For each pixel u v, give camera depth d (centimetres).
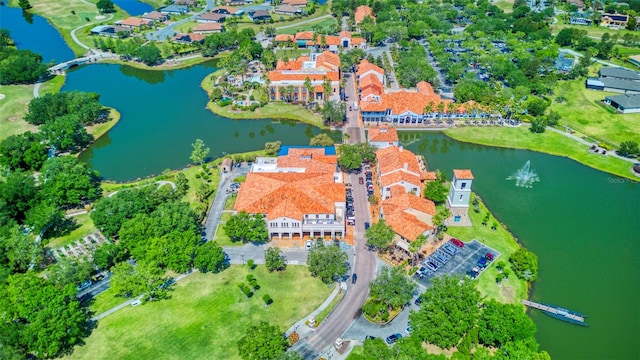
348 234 16775
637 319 13988
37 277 13800
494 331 12544
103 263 14812
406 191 18038
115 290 13700
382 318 13400
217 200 18650
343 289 14488
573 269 15725
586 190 19750
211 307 13838
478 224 17362
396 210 16488
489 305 13112
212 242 15300
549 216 18150
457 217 17525
